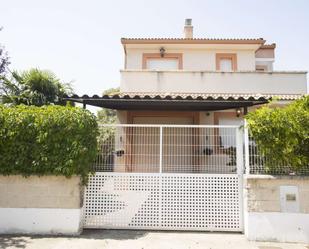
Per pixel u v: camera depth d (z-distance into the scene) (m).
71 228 7.14
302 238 6.92
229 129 8.05
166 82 14.62
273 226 7.00
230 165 7.98
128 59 16.91
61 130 7.14
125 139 8.05
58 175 7.23
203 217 7.61
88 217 7.67
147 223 7.64
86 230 7.57
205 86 14.64
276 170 7.26
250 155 7.38
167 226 7.61
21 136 7.17
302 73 14.63
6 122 7.17
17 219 7.21
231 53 16.94
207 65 16.86
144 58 16.89
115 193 7.75
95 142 7.52
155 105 11.20
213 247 6.39
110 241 6.67
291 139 6.93
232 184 7.68
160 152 7.88
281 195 7.10
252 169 7.35
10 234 7.10
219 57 16.95
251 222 7.03
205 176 7.73
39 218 7.20
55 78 18.02
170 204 7.69
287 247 6.53
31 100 16.59
